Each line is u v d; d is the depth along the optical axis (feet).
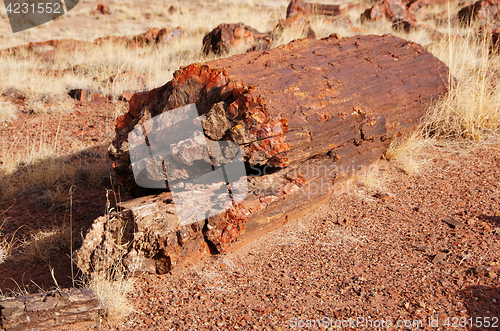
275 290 8.52
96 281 8.39
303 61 12.87
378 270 8.95
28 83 25.96
